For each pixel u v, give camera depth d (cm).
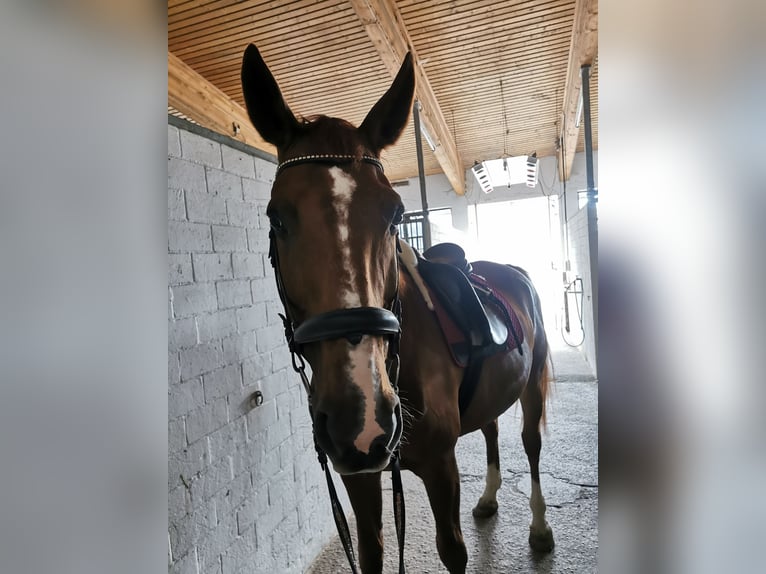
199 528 118
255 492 142
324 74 417
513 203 802
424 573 163
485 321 130
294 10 322
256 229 152
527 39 391
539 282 838
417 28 365
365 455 72
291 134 94
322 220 79
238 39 354
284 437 159
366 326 75
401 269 123
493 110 549
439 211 806
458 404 124
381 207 83
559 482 224
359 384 74
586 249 427
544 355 202
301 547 166
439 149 549
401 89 103
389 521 198
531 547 175
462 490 223
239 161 146
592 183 296
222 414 129
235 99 450
